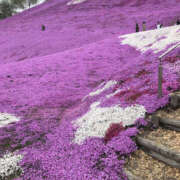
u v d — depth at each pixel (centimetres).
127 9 6500
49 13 8256
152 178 480
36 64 2481
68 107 1325
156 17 4897
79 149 685
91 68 2164
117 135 668
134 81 1143
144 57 1675
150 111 717
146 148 588
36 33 5438
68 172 574
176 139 557
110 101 970
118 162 565
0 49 4519
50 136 874
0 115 1216
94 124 813
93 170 566
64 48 3781
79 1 8731
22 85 1844
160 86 741
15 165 681
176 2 5891
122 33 4278
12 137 936
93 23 5603
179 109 671
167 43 1808
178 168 486
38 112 1256
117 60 2262
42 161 673
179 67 1026
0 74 2191
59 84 1822
